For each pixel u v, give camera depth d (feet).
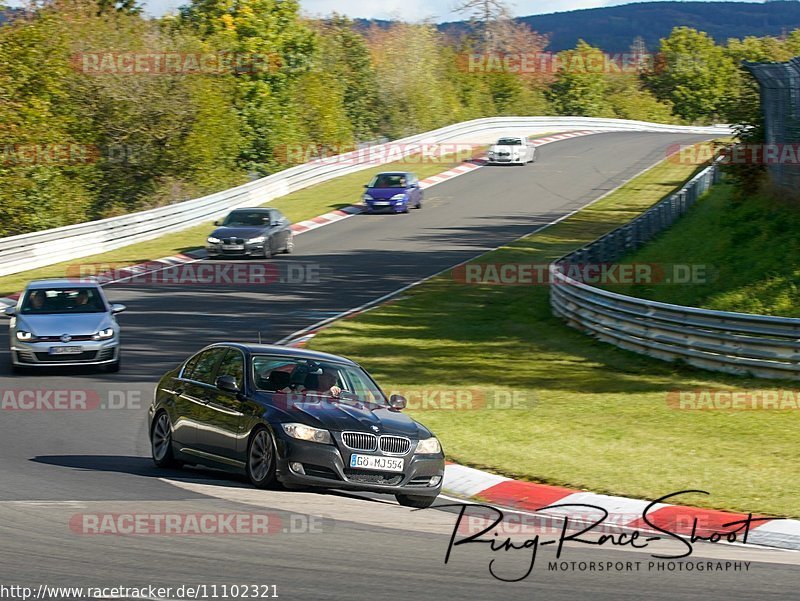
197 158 170.71
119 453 46.80
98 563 26.91
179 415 42.65
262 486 38.42
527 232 146.00
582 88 328.49
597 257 105.50
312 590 25.20
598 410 57.47
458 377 67.62
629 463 45.78
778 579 28.55
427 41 272.92
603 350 75.56
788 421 53.67
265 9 209.97
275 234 125.90
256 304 98.43
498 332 85.05
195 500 35.86
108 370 69.46
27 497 35.27
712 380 64.03
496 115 316.60
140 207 167.32
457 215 160.35
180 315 92.07
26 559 27.02
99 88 162.81
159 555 27.96
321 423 37.52
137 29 175.83
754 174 99.71
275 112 205.67
